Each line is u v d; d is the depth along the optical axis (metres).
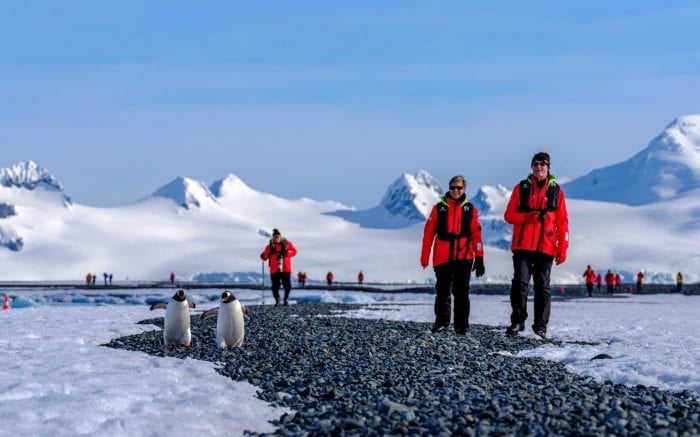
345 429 6.43
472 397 7.56
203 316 11.81
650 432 6.00
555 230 12.62
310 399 7.84
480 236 13.04
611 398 7.36
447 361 9.96
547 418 6.43
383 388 8.20
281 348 11.38
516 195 12.54
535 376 8.91
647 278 184.50
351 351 10.98
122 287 84.75
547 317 12.64
